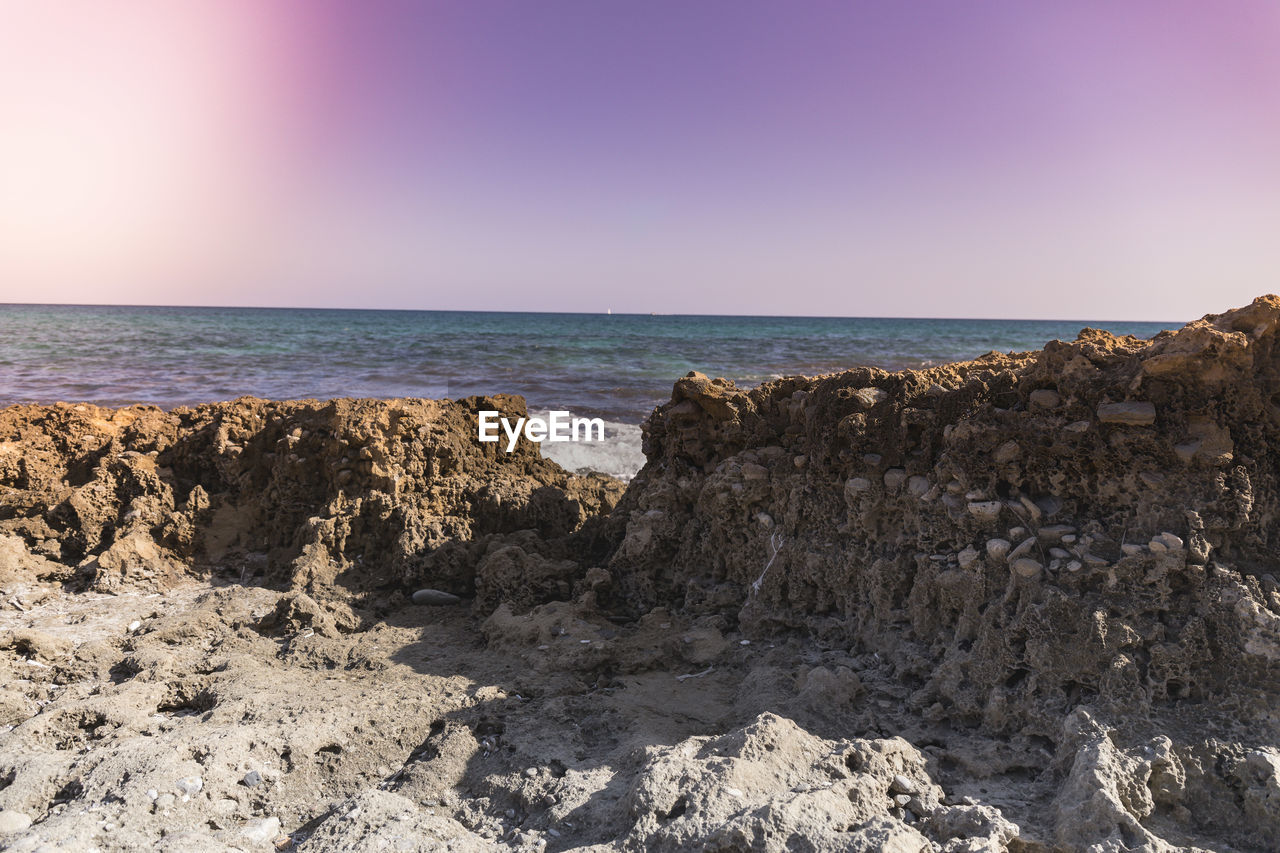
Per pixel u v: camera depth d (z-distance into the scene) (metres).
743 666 4.76
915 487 4.51
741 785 3.16
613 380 26.42
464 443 7.25
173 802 3.29
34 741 3.94
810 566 4.91
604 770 3.60
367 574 6.25
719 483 5.52
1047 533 3.93
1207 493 3.65
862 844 2.73
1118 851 2.83
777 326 96.69
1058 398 4.12
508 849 3.11
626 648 4.94
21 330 55.28
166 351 38.59
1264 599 3.48
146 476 7.25
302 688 4.56
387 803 3.32
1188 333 3.76
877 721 3.93
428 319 119.31
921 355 37.97
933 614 4.32
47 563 6.77
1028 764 3.53
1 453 8.21
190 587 6.53
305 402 7.95
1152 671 3.48
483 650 5.18
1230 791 3.15
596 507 7.66
